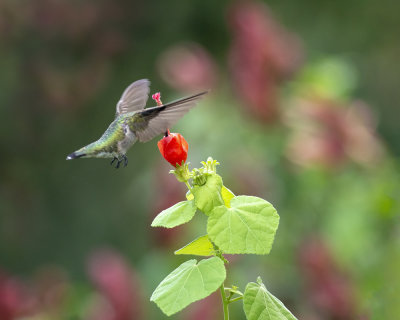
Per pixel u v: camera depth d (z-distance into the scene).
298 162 10.73
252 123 11.03
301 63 11.23
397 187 10.30
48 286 11.14
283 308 4.40
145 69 19.09
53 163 19.39
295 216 10.87
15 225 19.19
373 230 10.22
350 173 10.92
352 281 9.75
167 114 5.17
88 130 19.23
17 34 18.61
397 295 9.27
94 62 18.70
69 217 19.16
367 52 19.22
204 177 4.50
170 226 4.40
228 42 18.88
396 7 19.11
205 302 9.80
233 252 4.25
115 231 18.38
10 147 19.31
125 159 5.69
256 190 10.71
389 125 18.77
